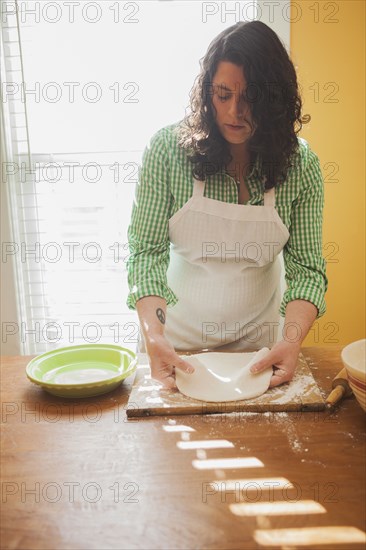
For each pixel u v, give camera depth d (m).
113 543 0.75
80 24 2.01
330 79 1.96
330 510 0.80
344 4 1.90
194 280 1.46
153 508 0.81
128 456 0.94
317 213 1.36
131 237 1.38
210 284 1.44
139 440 0.99
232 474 0.89
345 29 1.92
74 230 2.19
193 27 2.01
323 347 1.39
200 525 0.78
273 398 1.09
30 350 2.28
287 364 1.17
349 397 1.13
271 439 0.98
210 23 2.00
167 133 1.33
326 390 1.15
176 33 2.01
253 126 1.19
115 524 0.78
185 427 1.03
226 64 1.12
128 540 0.75
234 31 1.12
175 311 1.50
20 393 1.19
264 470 0.90
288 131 1.22
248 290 1.44
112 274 2.22
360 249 2.11
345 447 0.95
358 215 2.08
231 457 0.93
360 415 1.06
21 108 2.07
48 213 2.17
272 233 1.35
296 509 0.80
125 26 2.01
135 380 1.19
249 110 1.16
